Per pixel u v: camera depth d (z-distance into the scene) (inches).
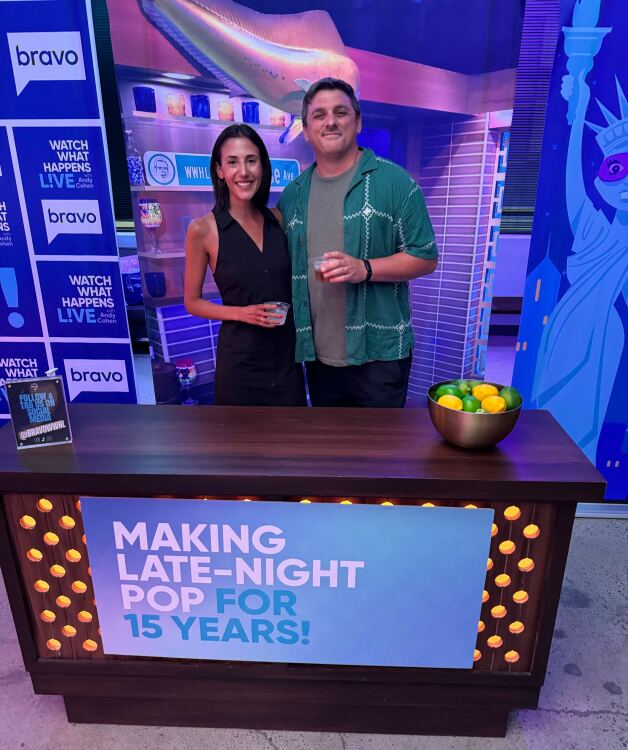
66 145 101.4
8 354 115.6
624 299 98.0
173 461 55.6
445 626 58.2
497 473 53.0
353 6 96.7
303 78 100.5
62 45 95.7
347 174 79.4
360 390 86.2
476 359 119.0
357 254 79.5
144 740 65.8
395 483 52.1
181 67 97.8
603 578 92.3
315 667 61.7
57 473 53.5
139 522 55.5
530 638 59.3
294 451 57.8
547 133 91.7
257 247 83.3
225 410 69.5
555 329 101.7
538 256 98.3
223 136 78.2
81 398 118.5
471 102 101.4
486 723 65.4
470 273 112.3
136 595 58.8
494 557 56.1
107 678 63.2
